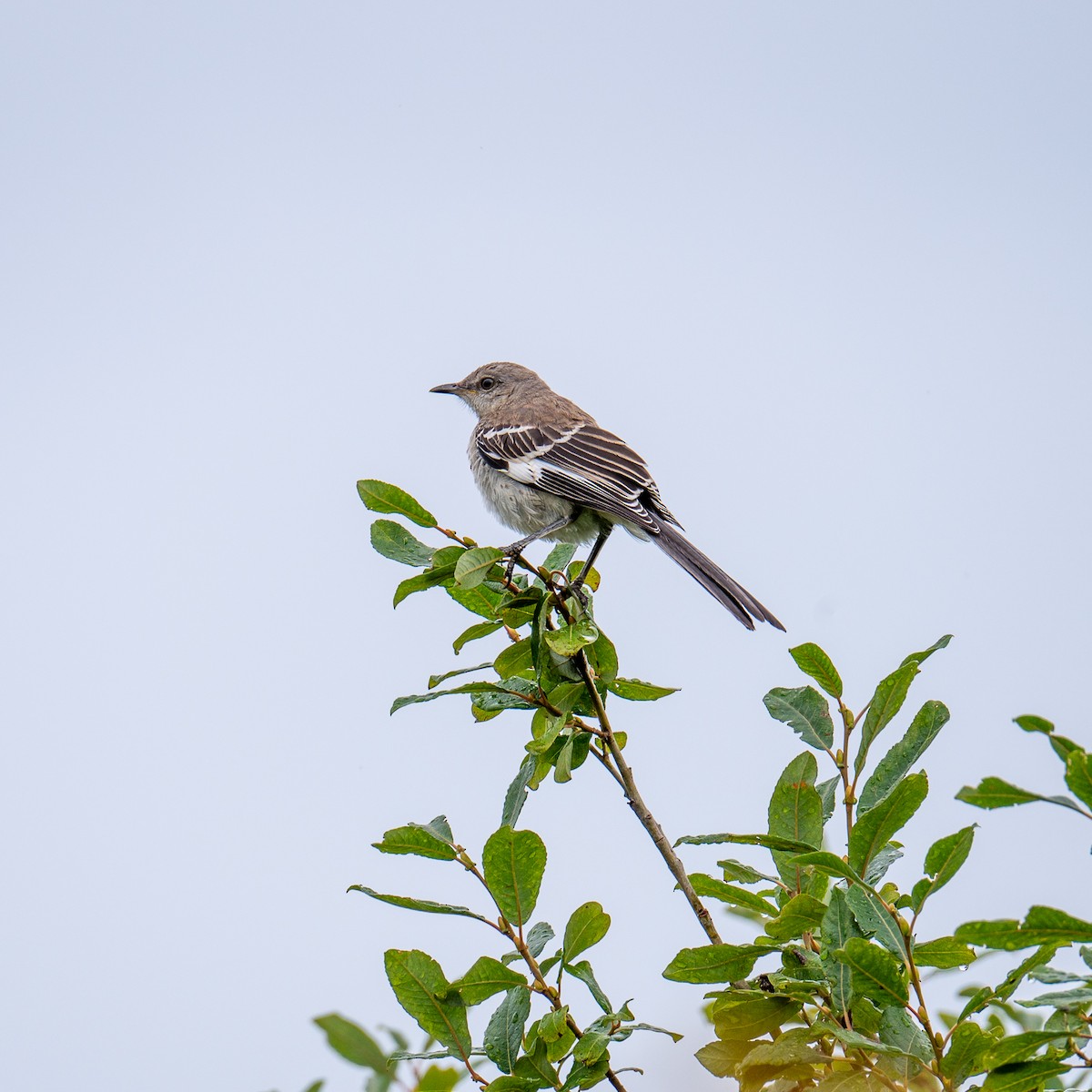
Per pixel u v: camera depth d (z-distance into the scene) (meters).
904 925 6.16
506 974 6.64
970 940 5.43
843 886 7.00
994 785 5.19
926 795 6.37
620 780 7.72
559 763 7.71
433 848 6.91
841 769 7.14
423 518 8.43
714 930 7.09
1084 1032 5.79
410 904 6.75
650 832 7.57
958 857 6.13
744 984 6.71
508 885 6.72
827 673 7.40
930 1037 5.96
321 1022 7.55
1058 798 5.12
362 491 8.38
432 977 6.59
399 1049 7.55
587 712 8.06
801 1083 6.30
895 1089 6.00
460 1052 6.56
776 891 7.04
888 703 7.13
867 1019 6.21
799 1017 6.55
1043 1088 6.12
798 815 7.02
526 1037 6.57
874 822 6.40
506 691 8.02
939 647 7.03
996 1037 5.98
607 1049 6.42
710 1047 6.52
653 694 8.20
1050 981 6.06
